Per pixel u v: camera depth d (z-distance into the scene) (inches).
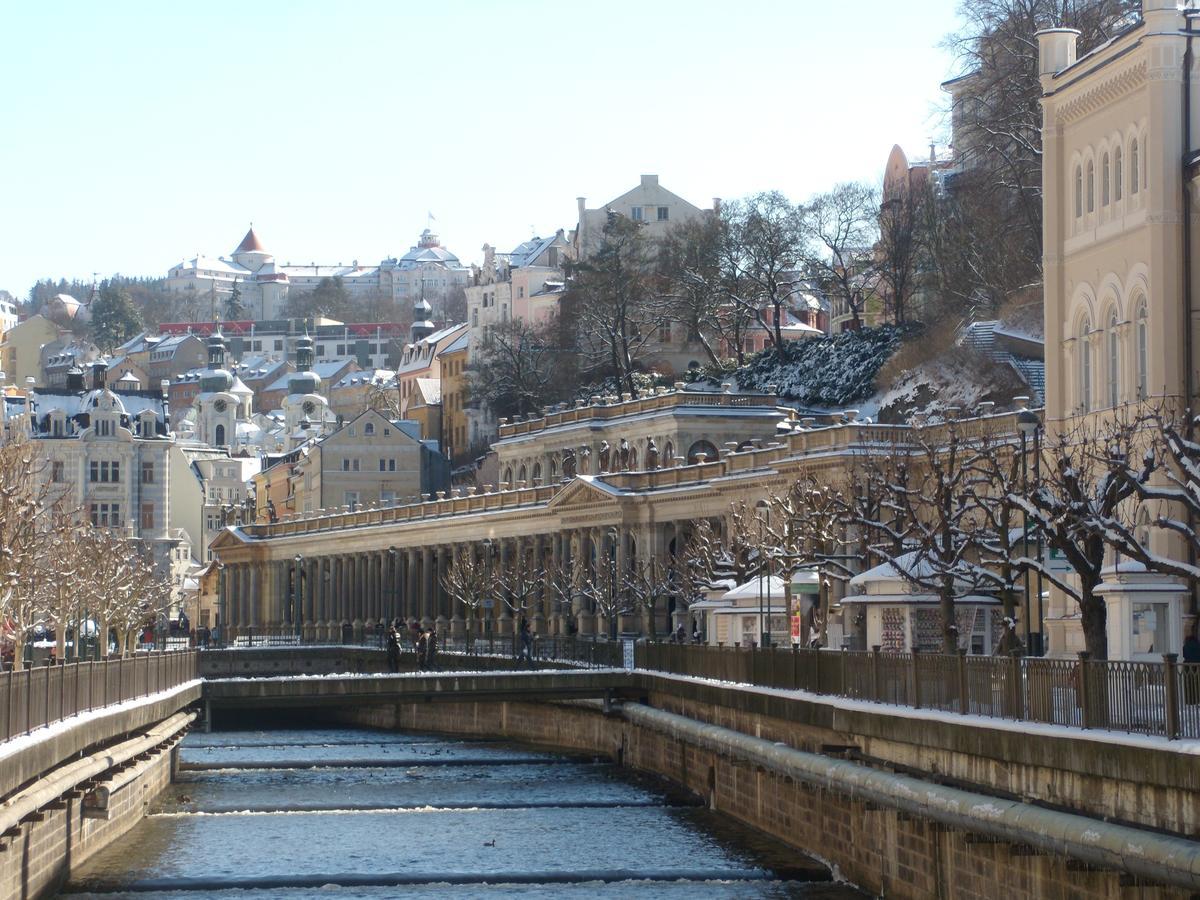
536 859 2561.5
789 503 4001.0
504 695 3641.7
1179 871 1322.6
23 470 3865.7
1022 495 2439.7
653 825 2844.5
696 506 5408.5
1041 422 3410.4
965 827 1723.7
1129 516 2832.2
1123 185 2970.0
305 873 2470.5
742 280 7682.1
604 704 3681.1
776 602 3508.9
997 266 5482.3
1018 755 1640.0
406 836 2785.4
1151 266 2856.8
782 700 2469.2
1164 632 2108.8
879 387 5792.3
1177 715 1422.2
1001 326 5049.2
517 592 6215.6
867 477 3521.2
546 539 6481.3
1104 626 2317.9
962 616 2753.4
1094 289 3065.9
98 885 2363.4
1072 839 1482.5
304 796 3250.5
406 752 4195.4
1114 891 1480.1
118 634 5290.4
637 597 5285.4
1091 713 1574.8
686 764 3216.0
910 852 1973.4
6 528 2910.9
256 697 3572.8
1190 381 2824.8
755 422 6008.9
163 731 2974.9
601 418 6550.2
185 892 2353.6
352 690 3614.7
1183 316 2842.0
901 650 2645.2
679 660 3390.7
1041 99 3230.8
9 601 2940.5
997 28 5196.9
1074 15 4889.3
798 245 7480.3
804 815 2456.9
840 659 2298.2
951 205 6235.2
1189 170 2832.2
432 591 7317.9
